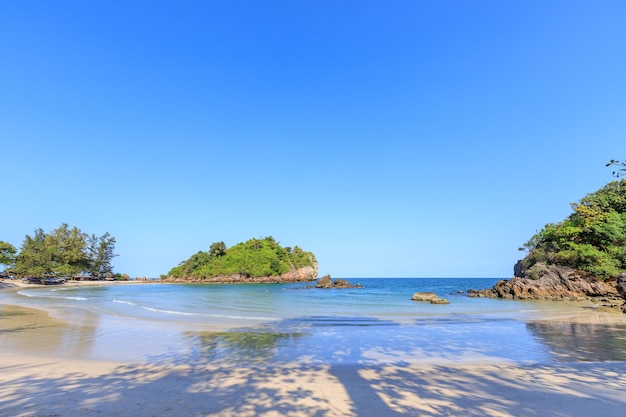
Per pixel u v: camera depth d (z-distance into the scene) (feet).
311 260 547.08
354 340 53.42
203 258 488.44
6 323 70.59
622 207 164.14
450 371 34.73
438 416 22.15
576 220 165.48
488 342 51.70
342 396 26.35
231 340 53.11
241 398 25.84
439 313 93.91
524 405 24.16
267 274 472.03
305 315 88.94
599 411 22.85
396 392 27.35
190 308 106.73
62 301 133.18
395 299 153.69
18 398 25.63
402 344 50.34
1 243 307.78
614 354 43.65
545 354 43.70
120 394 26.71
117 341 51.83
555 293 144.66
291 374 33.24
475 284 394.73
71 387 28.55
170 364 38.37
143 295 181.68
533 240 190.39
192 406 24.08
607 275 142.31
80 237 400.26
